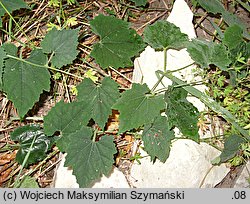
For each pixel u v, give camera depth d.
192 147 0.45
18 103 0.41
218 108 0.44
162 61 0.47
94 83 0.44
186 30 0.48
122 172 0.47
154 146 0.43
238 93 0.46
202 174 0.45
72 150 0.41
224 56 0.43
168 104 0.43
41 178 0.48
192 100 0.46
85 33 0.53
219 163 0.47
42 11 0.53
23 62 0.42
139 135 0.47
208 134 0.46
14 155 0.48
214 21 0.56
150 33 0.44
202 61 0.43
